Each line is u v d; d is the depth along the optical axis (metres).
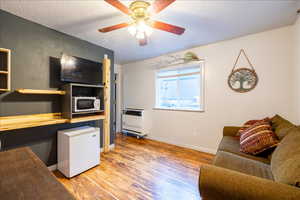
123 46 3.00
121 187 1.80
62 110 2.25
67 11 1.77
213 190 0.88
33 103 2.01
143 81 4.13
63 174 2.07
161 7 1.30
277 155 1.21
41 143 2.07
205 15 1.85
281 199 0.72
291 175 0.82
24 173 0.83
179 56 3.34
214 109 2.86
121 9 1.35
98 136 2.36
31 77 2.00
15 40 1.85
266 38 2.31
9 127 1.55
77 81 2.31
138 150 3.06
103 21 2.02
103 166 2.33
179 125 3.38
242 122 2.56
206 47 2.93
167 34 2.41
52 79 2.21
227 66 2.69
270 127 1.74
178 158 2.66
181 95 3.46
